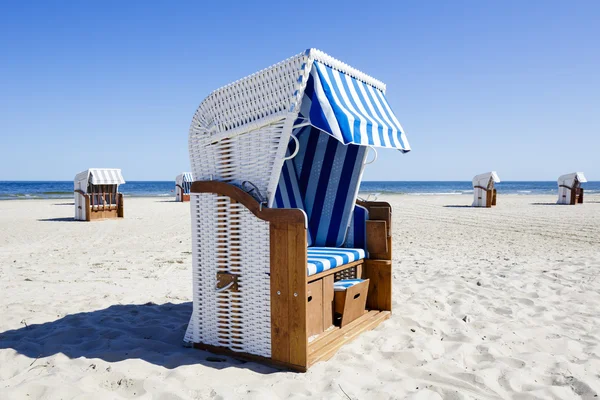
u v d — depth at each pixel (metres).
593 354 3.19
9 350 3.22
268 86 2.96
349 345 3.28
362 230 4.14
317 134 4.44
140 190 62.19
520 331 3.70
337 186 4.27
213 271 3.24
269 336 2.98
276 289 2.94
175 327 3.87
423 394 2.50
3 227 12.82
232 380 2.71
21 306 4.48
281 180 4.21
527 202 25.58
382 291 4.09
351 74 3.41
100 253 8.31
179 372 2.78
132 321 4.04
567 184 23.05
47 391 2.49
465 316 4.11
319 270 3.25
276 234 2.92
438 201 27.84
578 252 7.74
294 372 2.85
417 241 9.52
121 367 2.86
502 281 5.49
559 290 5.02
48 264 7.14
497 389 2.62
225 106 3.22
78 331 3.67
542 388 2.61
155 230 12.09
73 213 18.19
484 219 14.39
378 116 3.40
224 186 3.14
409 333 3.64
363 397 2.48
